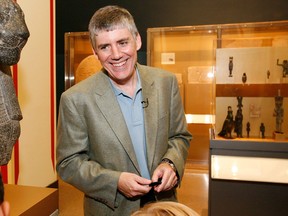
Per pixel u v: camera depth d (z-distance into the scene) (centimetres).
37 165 282
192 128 443
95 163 128
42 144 290
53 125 308
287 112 282
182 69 441
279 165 223
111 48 115
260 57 284
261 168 224
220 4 427
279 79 283
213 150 235
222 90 292
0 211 84
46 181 299
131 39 117
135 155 127
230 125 288
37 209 129
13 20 104
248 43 297
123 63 118
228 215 235
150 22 447
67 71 439
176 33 435
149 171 129
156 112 131
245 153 229
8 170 238
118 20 113
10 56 106
